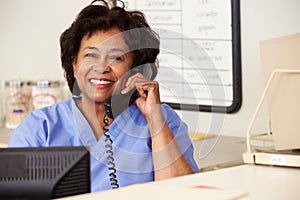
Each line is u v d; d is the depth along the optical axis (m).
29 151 0.97
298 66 1.53
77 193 0.98
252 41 2.53
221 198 0.98
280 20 2.45
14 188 0.96
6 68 3.59
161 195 0.97
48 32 3.32
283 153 1.50
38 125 1.97
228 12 2.57
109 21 1.67
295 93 1.53
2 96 3.33
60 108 1.99
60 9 3.24
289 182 1.25
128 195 0.97
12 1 3.49
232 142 2.48
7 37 3.55
